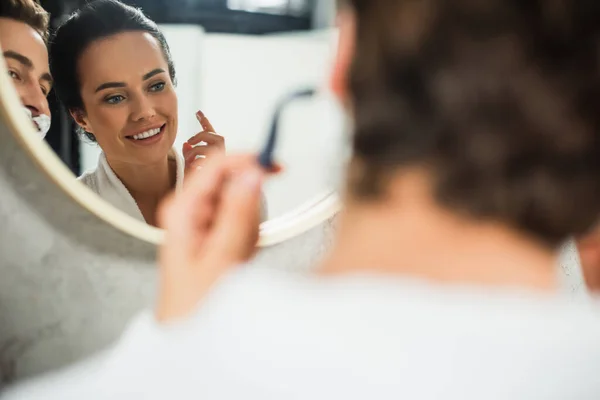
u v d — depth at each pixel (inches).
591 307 8.8
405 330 8.1
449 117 8.5
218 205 12.5
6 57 22.6
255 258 28.1
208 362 8.4
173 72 25.9
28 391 9.6
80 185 24.5
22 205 24.3
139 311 26.9
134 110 25.1
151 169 25.7
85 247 25.7
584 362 8.0
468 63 8.4
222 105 26.9
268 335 8.4
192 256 11.6
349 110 9.9
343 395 7.9
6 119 23.0
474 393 7.8
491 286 8.8
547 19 8.3
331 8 26.3
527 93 8.3
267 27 26.8
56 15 23.6
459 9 8.4
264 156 13.8
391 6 8.8
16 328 25.4
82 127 24.4
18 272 24.9
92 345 26.4
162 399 8.3
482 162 8.5
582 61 8.5
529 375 7.9
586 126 8.7
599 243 19.7
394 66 8.8
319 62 26.5
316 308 8.5
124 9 24.6
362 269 9.4
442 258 9.0
